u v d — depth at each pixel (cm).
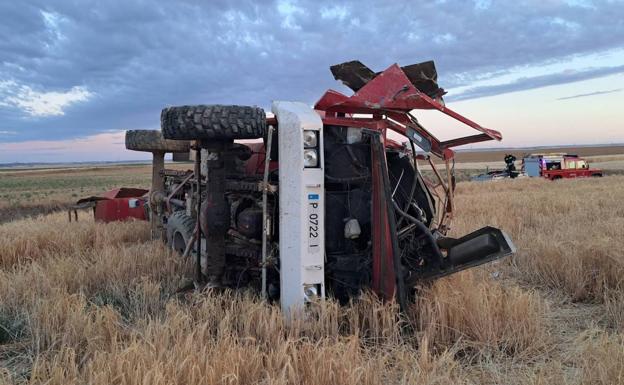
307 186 516
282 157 521
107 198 1373
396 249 528
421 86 611
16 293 613
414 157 590
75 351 454
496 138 602
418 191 633
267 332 462
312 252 520
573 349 463
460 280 604
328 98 576
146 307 568
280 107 534
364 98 561
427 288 560
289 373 368
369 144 587
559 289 669
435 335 483
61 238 1022
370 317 498
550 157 4156
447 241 569
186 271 729
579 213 1320
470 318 488
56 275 688
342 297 573
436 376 387
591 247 709
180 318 460
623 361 385
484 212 1427
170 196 969
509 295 543
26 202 3662
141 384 339
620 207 1484
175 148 1040
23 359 456
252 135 552
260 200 594
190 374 348
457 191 2788
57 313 507
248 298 533
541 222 1193
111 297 632
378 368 399
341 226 582
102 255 801
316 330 482
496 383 405
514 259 791
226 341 405
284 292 525
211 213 580
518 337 473
